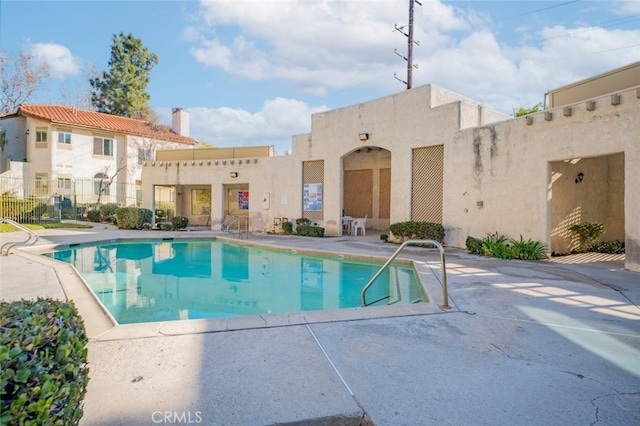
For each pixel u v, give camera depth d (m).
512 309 5.10
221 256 12.55
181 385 2.96
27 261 8.88
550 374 3.23
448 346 3.82
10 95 32.38
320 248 12.09
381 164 19.53
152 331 4.16
